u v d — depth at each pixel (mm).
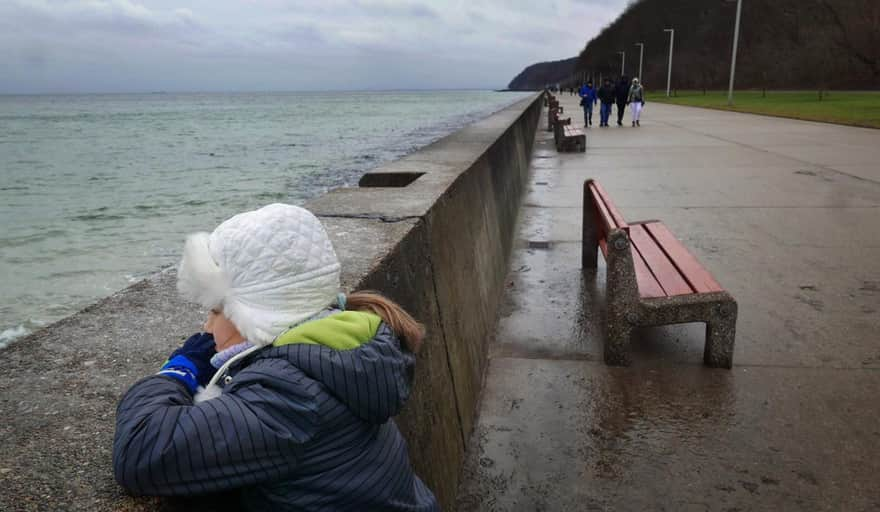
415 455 2312
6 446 1286
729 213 7770
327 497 1198
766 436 3189
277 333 1189
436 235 3369
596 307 4973
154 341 1819
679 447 3133
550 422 3391
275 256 1185
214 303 1213
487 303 4523
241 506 1243
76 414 1412
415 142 34000
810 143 15109
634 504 2762
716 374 3803
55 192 17297
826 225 7090
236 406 1088
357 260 2389
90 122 72500
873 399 3486
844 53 88562
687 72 115250
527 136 14781
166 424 1046
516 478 2961
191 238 1241
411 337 1376
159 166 23828
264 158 26203
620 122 22719
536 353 4203
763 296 4988
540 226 7625
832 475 2891
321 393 1153
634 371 3889
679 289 3973
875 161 11727
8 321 7094
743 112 30484
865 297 4922
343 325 1202
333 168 22016
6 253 10188
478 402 3605
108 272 9047
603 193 4863
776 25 102750
